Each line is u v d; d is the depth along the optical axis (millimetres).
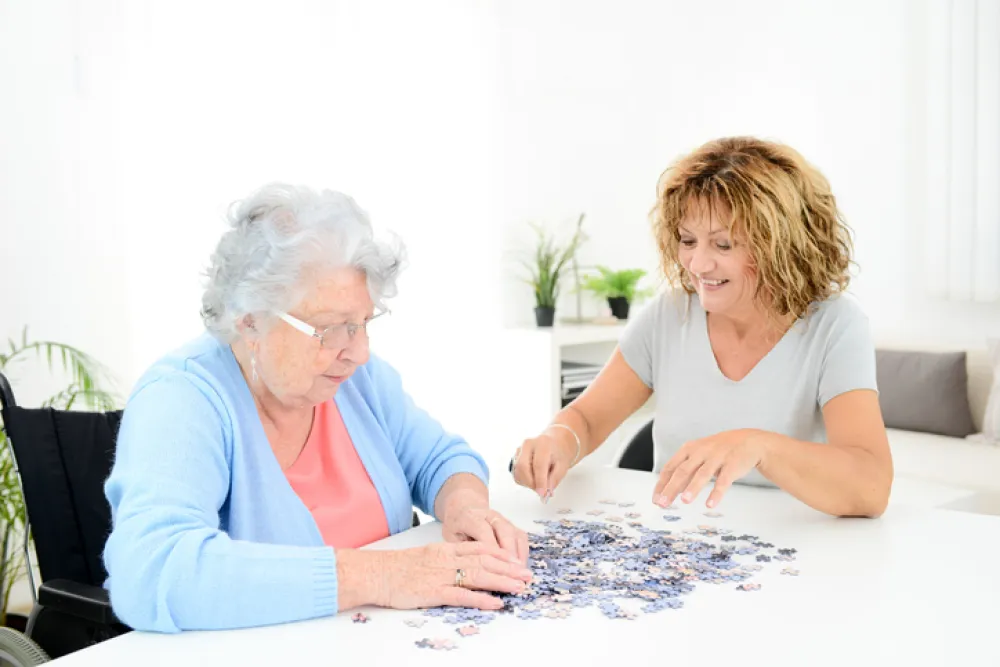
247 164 3916
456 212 4684
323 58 4164
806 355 1791
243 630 1128
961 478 3137
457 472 1660
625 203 4941
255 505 1388
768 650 1043
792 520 1541
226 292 1320
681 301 1962
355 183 4297
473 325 4762
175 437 1289
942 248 4023
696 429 1904
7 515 2840
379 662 1028
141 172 3619
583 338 4461
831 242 1785
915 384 3801
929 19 3990
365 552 1217
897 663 1011
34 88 3355
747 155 1744
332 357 1331
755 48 4551
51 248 3418
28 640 1567
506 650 1051
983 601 1176
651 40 4852
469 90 4703
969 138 3906
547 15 4914
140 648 1082
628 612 1147
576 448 1879
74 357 3135
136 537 1164
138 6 3588
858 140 4281
